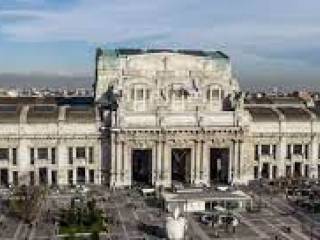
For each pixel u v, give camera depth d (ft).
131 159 635.25
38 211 518.78
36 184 616.80
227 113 644.27
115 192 606.96
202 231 470.39
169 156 632.79
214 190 597.11
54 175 638.12
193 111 644.27
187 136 632.79
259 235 460.14
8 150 629.10
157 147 630.33
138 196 591.37
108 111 643.86
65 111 653.30
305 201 569.23
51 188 620.49
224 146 645.92
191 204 536.83
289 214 530.27
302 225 492.13
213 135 638.53
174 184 638.12
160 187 620.49
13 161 630.74
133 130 622.13
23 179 628.69
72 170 638.94
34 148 631.56
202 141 636.48
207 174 642.22
